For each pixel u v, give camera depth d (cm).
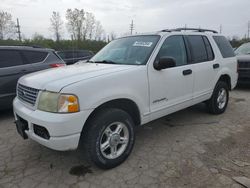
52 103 287
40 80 318
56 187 298
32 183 306
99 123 309
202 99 486
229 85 569
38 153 381
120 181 308
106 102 320
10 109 600
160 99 389
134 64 375
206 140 421
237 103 660
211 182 302
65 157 367
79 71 340
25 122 326
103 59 426
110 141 329
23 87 340
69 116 281
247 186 291
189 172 324
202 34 498
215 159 356
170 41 416
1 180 312
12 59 569
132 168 336
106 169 332
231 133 450
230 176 313
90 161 317
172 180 308
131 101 348
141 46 404
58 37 3991
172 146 400
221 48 541
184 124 496
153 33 424
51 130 281
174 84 407
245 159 356
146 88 362
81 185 301
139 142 415
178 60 425
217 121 512
